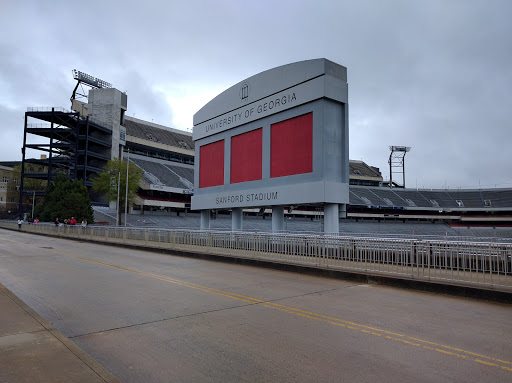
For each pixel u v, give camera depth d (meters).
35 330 5.99
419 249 11.07
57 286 10.63
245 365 5.01
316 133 18.06
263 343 5.88
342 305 8.56
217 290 10.22
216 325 6.86
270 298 9.25
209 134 25.59
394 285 11.04
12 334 5.77
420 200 94.50
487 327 6.87
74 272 13.35
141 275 12.81
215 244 18.56
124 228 26.44
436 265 11.01
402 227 79.62
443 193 98.12
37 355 4.95
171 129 91.25
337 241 13.12
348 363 5.08
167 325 6.84
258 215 77.75
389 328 6.73
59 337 5.68
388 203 90.62
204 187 25.97
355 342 5.95
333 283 11.63
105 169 54.53
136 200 62.56
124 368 4.91
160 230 22.62
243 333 6.39
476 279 9.80
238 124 22.92
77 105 69.50
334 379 4.57
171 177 72.56
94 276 12.49
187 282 11.48
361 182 109.06
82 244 27.98
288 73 19.62
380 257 11.96
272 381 4.53
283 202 19.38
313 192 17.78
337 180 18.14
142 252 22.00
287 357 5.29
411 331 6.55
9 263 15.62
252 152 22.06
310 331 6.52
